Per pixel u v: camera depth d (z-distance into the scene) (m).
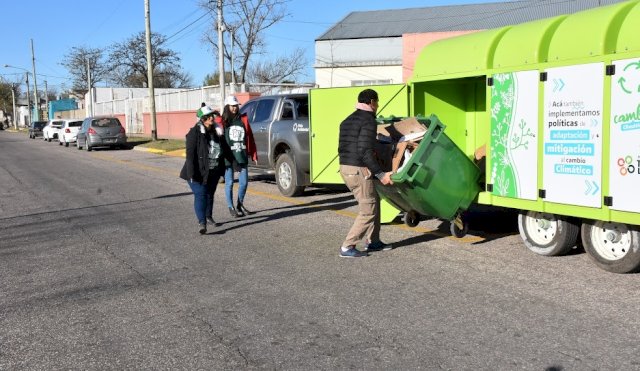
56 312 5.47
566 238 6.49
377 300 5.52
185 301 5.67
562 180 6.07
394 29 44.88
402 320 5.00
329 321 5.03
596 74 5.67
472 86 8.70
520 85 6.49
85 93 72.75
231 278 6.38
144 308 5.50
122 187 14.59
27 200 12.89
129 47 70.44
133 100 49.16
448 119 8.71
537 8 42.00
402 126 7.22
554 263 6.49
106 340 4.78
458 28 42.97
